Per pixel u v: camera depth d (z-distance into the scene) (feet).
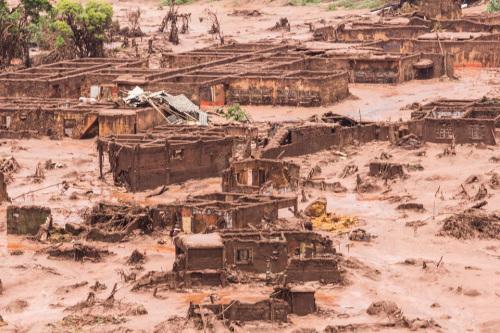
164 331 559.38
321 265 624.59
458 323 586.86
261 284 618.85
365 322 578.25
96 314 585.63
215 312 570.87
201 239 627.05
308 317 582.35
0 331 568.41
